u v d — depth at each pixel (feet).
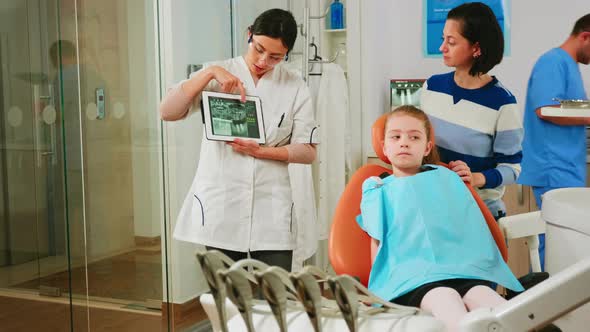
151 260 7.22
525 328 2.74
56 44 6.35
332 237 5.53
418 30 14.90
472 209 5.33
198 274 9.89
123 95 7.13
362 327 3.10
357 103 13.34
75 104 6.43
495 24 6.33
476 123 6.52
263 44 6.39
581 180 9.07
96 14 6.74
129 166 7.23
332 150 12.13
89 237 6.81
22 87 6.59
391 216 5.24
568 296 2.74
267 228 6.73
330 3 13.76
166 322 7.22
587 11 13.66
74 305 6.49
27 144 6.55
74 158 6.45
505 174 6.41
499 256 5.16
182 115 6.56
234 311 3.38
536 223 5.62
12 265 6.68
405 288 4.71
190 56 9.91
